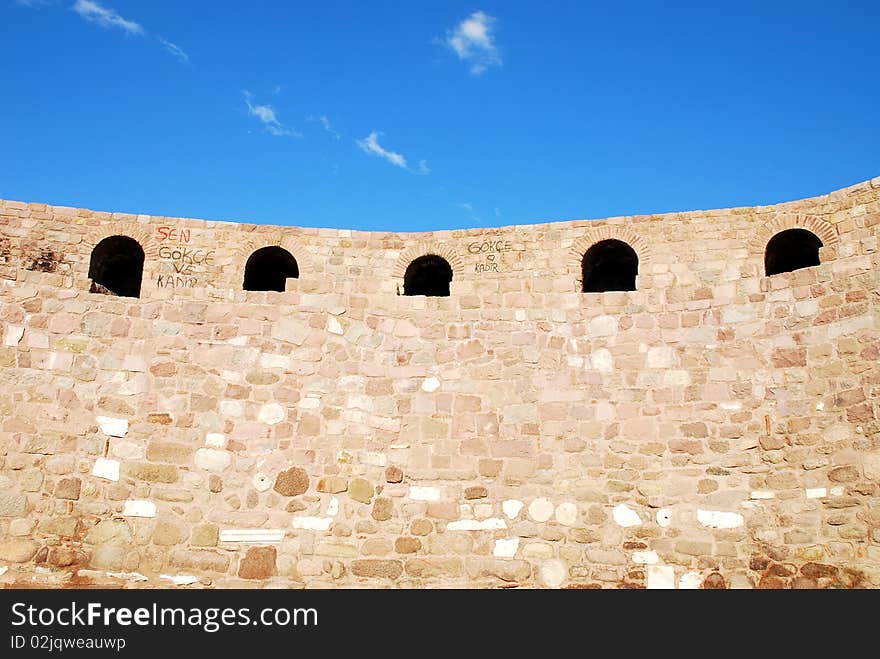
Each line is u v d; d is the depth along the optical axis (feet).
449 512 44.55
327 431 45.93
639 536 43.60
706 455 44.96
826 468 42.65
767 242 71.51
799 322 46.16
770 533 42.55
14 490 42.16
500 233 78.84
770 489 43.50
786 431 44.32
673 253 73.61
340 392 46.96
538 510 44.52
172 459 44.16
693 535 43.27
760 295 47.70
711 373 46.73
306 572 42.78
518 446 46.06
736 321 47.50
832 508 41.78
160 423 44.80
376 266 80.18
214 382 46.14
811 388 44.55
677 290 49.01
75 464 43.16
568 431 46.34
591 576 43.01
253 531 43.24
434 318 49.34
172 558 42.22
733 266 71.87
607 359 47.96
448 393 47.42
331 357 47.73
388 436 46.26
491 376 47.80
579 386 47.39
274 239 80.23
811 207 70.69
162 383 45.65
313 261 80.12
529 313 49.29
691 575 42.45
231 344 47.16
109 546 41.98
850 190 60.95
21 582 40.63
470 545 43.86
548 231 77.66
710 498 43.98
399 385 47.57
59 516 42.06
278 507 43.96
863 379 43.11
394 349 48.47
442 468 45.55
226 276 78.54
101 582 41.24
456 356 48.34
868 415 42.32
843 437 42.73
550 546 43.73
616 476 45.09
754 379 45.98
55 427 43.65
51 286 46.55
